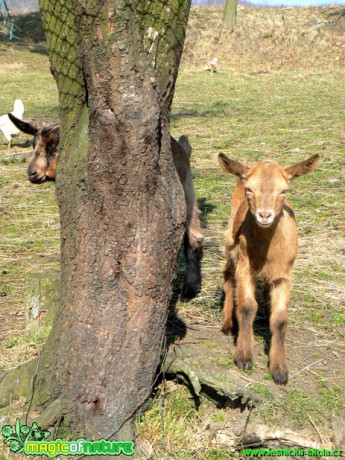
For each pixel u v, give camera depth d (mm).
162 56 4680
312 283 7922
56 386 5000
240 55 35219
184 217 4957
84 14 4086
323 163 12961
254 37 36688
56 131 7223
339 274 8195
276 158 13547
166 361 5379
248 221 5953
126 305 4789
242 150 14414
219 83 27641
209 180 12281
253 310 5961
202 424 5211
